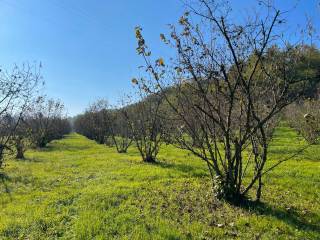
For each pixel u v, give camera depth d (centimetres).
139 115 1923
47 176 1373
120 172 1373
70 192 1032
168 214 783
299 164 1520
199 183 1119
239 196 869
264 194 977
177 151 2259
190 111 948
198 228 696
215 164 899
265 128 900
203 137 1012
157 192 989
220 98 902
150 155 1761
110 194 961
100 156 2136
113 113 3050
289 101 798
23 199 988
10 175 1416
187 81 896
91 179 1249
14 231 714
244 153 1708
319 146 2103
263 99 876
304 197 959
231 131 884
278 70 808
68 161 1886
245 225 722
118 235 663
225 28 796
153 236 646
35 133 3078
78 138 5281
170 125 1177
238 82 820
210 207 836
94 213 788
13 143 1845
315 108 1958
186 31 845
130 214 777
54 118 3669
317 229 707
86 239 645
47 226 731
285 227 708
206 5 803
